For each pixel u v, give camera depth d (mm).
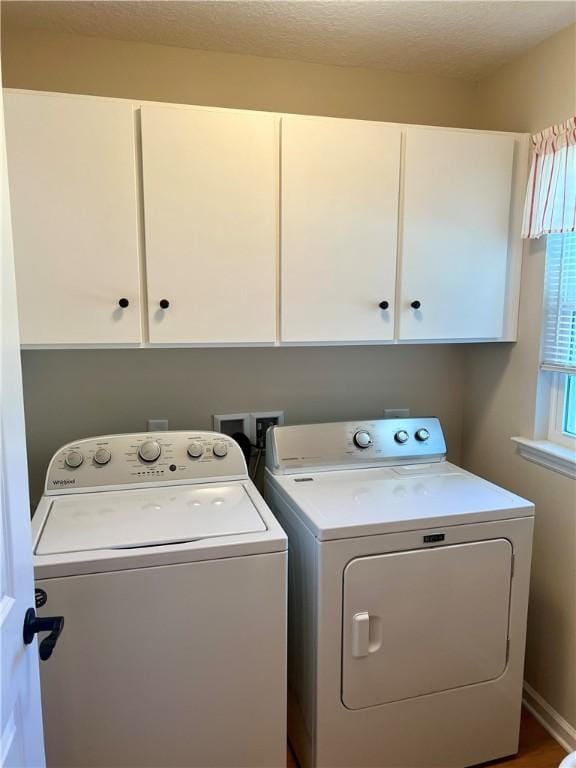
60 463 1670
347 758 1580
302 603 1614
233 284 1692
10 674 869
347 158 1737
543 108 1842
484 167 1874
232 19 1686
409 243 1834
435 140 1811
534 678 2002
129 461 1720
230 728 1434
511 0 1567
